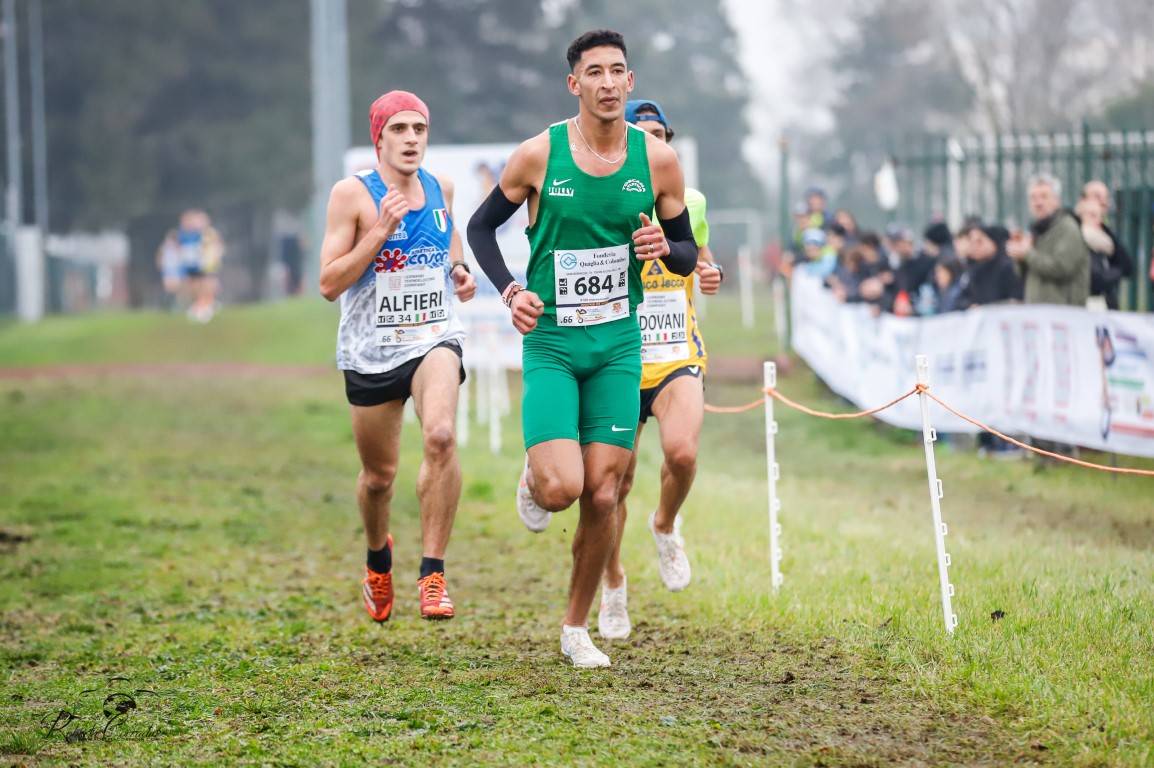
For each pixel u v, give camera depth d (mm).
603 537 15125
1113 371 24500
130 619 19516
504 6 145250
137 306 136875
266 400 49156
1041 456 29719
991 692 13562
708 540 22609
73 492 30734
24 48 124750
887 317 33844
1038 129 96062
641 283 15359
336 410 46031
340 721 13664
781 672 14938
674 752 12352
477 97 149500
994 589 17438
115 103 125438
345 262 15906
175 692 15203
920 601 17109
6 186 128875
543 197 14734
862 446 34125
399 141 16344
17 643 18172
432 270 16531
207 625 18906
